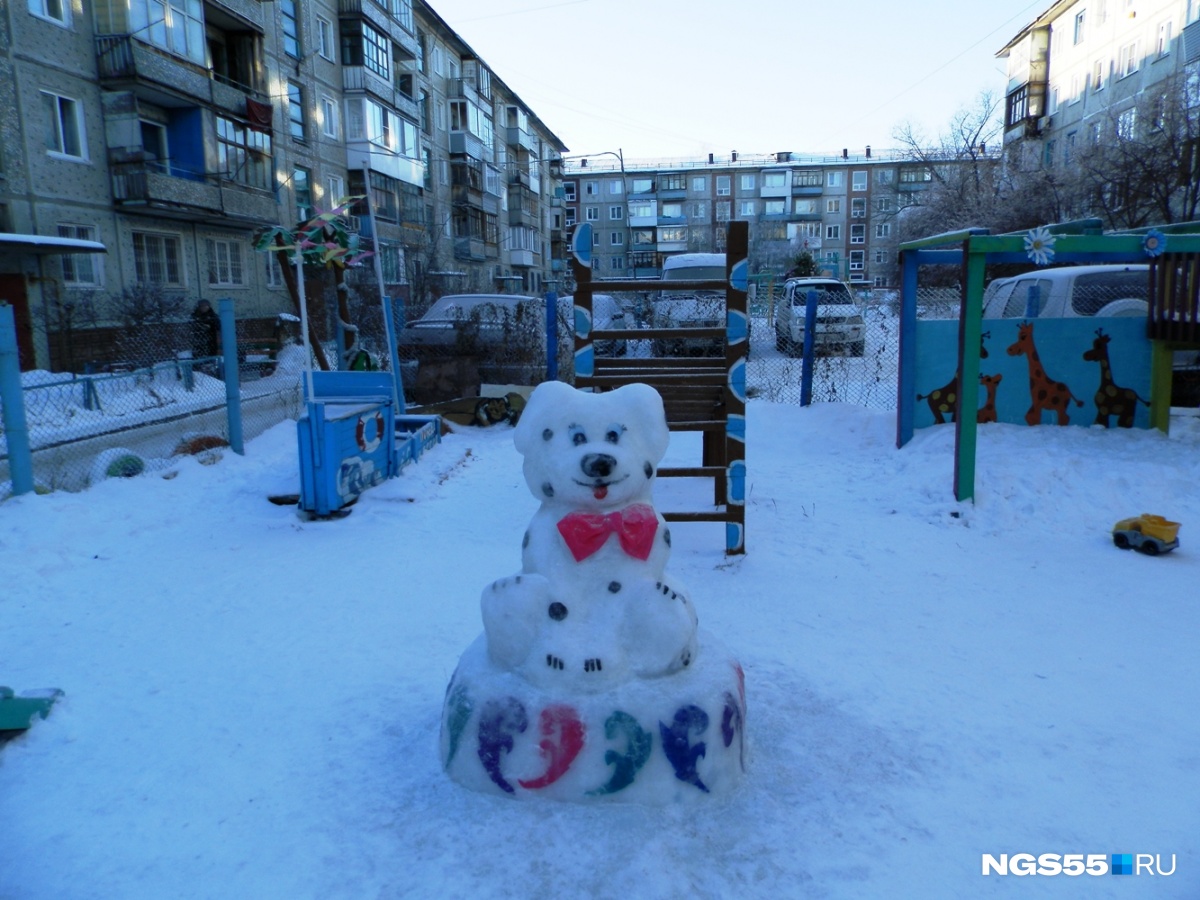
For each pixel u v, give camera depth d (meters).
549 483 2.72
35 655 3.80
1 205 16.02
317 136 27.19
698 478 7.47
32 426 7.79
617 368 5.75
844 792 2.65
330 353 15.50
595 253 73.94
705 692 2.58
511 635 2.61
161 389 10.13
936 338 7.98
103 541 5.53
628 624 2.62
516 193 48.38
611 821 2.46
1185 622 4.08
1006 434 7.37
